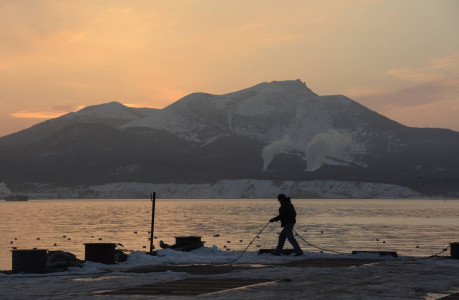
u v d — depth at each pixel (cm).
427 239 8825
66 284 1627
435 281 1675
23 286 1589
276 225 13112
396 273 1884
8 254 6291
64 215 19262
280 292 1445
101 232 10625
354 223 14175
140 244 7662
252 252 2712
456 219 16412
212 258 2384
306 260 2372
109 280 1719
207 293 1434
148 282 1666
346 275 1830
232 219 16200
